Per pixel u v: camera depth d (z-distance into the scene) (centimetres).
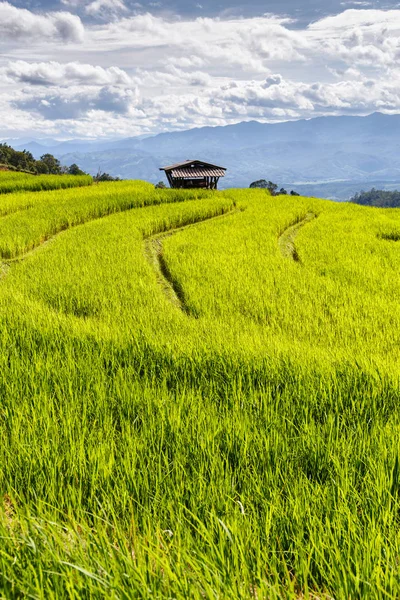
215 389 493
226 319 873
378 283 1154
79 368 518
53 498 278
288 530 252
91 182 3838
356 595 201
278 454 342
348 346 714
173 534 242
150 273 1196
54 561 200
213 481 296
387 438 362
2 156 11056
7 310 801
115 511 273
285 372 527
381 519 256
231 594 184
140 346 601
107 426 382
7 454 324
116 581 185
